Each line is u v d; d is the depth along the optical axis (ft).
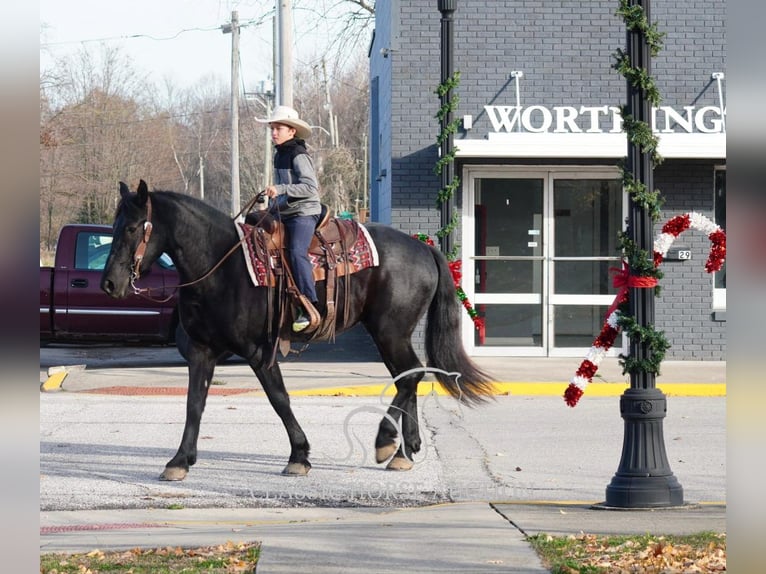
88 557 24.34
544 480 37.11
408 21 70.74
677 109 71.15
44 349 81.66
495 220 72.38
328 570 22.91
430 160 70.69
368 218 119.24
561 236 72.43
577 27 71.31
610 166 71.61
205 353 37.32
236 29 133.90
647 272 31.81
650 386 31.91
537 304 72.54
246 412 52.31
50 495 34.19
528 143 66.23
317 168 238.48
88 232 70.74
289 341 37.35
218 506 33.17
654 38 32.27
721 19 70.85
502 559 23.79
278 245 36.76
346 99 271.49
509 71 71.26
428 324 39.75
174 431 46.88
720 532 26.73
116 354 77.97
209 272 35.88
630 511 30.66
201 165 312.29
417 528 27.91
